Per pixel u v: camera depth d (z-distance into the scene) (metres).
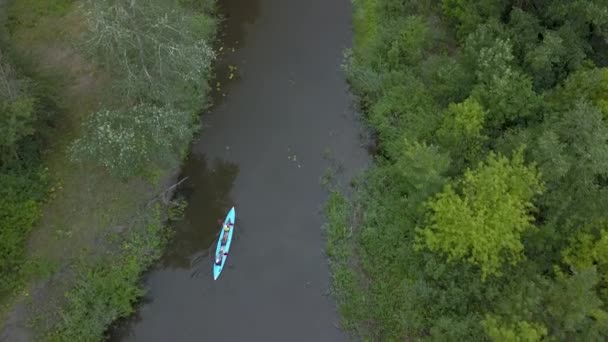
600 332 21.30
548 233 23.58
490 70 27.36
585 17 27.94
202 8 35.91
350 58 34.03
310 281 26.78
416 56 32.25
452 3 33.03
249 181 29.91
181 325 25.73
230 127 31.86
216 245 27.73
